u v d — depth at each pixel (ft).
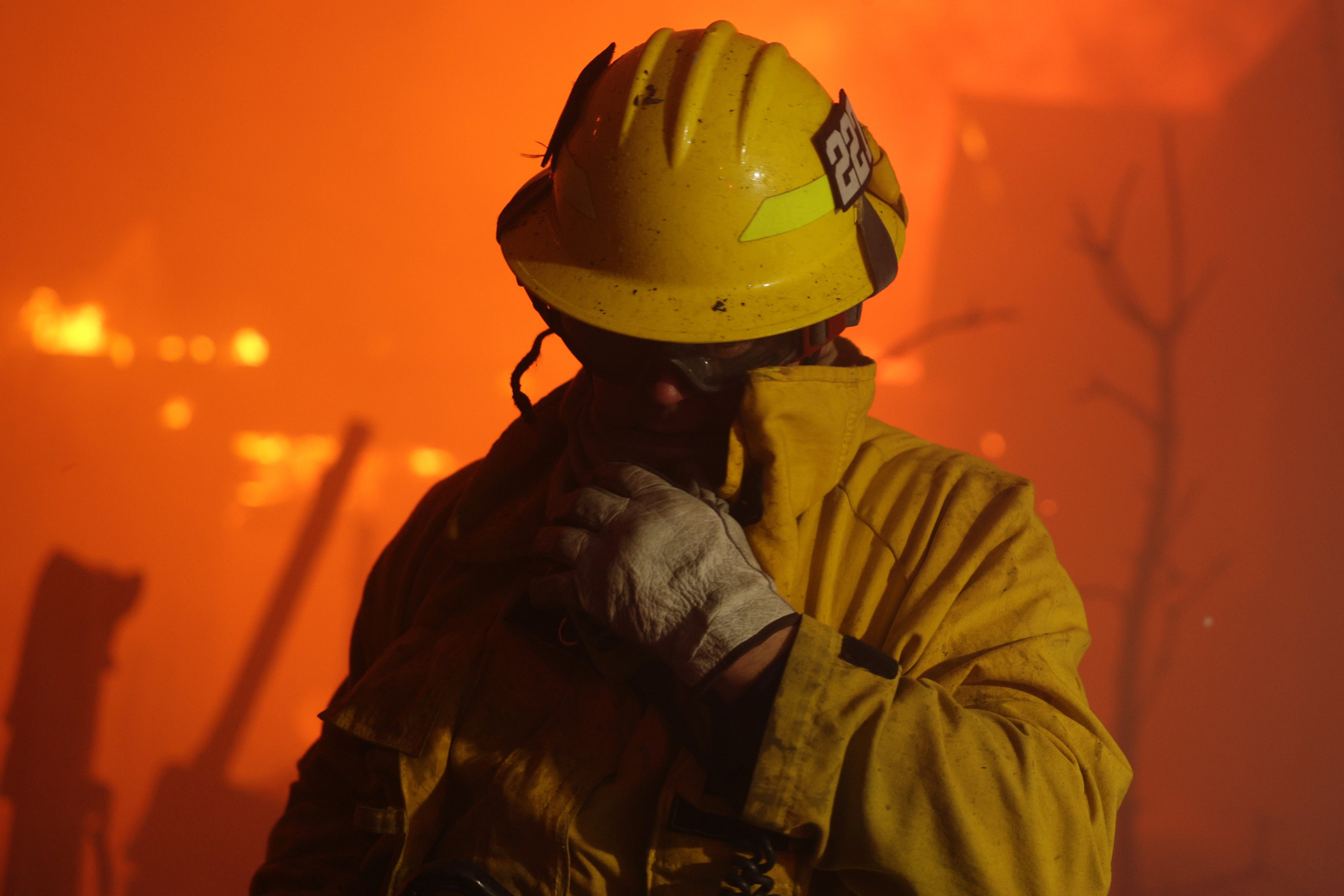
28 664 16.03
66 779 15.90
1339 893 18.21
